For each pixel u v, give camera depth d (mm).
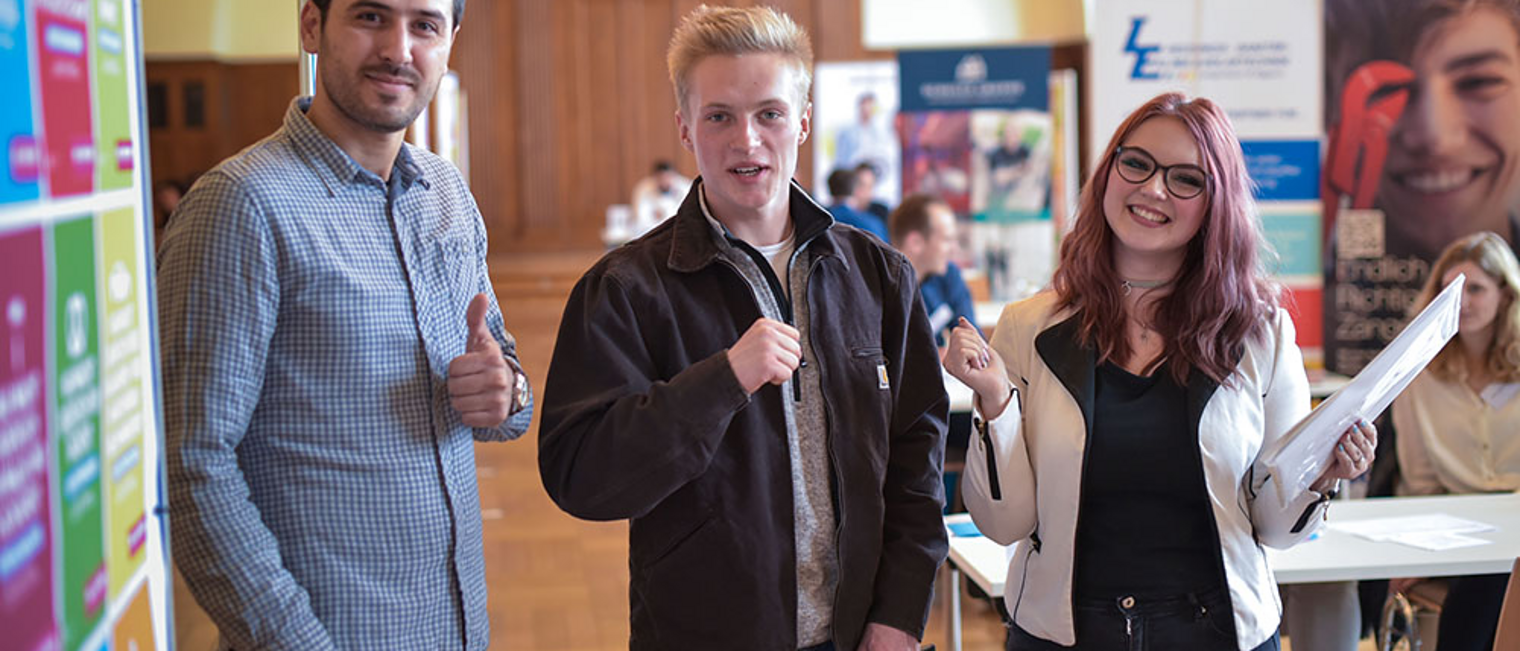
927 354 1879
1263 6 5012
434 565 1661
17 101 816
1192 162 1982
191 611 1959
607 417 1636
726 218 1776
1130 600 1997
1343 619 2916
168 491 1452
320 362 1551
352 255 1588
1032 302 2160
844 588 1743
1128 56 5125
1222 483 1987
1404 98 4809
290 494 1546
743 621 1702
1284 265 5055
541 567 5430
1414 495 3611
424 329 1659
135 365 1103
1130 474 2006
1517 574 2049
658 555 1743
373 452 1589
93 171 986
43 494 858
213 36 3504
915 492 1826
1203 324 1998
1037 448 2045
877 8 9945
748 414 1717
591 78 17438
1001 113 7574
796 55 1737
